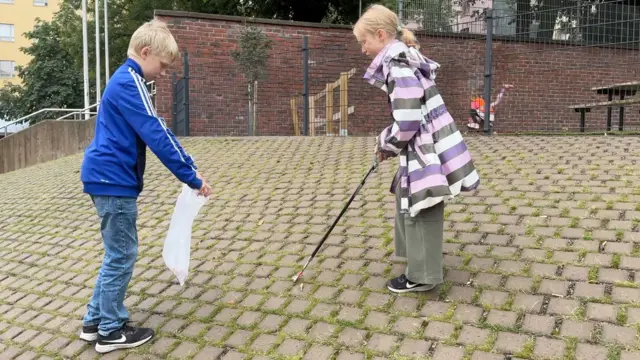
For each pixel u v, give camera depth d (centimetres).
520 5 1155
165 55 308
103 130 301
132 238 314
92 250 500
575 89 1188
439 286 326
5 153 1368
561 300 294
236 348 302
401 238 337
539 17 1162
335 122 1018
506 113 1173
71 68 3294
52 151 1337
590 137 646
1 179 981
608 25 1130
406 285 325
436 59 1131
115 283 312
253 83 1095
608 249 342
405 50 294
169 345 316
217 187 625
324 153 736
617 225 373
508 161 567
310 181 602
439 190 287
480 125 1030
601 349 250
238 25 1144
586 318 274
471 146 665
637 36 1106
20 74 3384
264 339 306
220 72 1140
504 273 331
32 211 672
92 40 2256
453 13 1147
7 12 4462
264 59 1089
